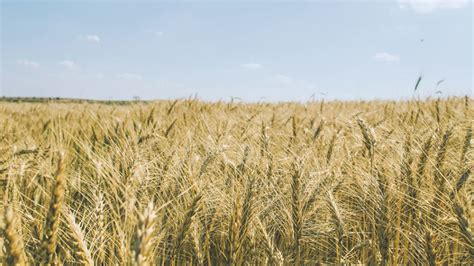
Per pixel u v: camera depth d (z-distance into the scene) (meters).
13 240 1.59
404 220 3.44
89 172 4.37
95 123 7.04
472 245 2.39
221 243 3.27
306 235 3.39
